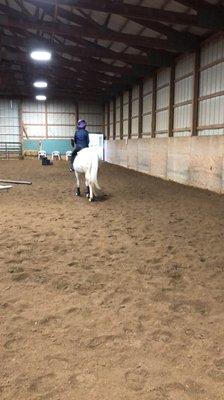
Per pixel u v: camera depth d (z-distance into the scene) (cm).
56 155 2433
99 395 192
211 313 284
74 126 2528
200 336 250
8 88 2200
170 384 201
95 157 758
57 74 1780
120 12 758
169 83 1247
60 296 312
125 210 686
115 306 294
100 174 1414
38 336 249
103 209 696
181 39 994
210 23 777
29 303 298
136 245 460
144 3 859
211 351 232
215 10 772
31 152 2488
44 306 294
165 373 211
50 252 431
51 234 512
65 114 2503
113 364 219
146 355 228
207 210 681
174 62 1209
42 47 1222
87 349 234
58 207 714
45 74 1836
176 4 830
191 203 758
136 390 196
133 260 404
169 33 982
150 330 258
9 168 1619
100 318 274
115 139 2166
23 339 245
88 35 948
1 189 930
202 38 994
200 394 193
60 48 1199
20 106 2439
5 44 1234
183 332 256
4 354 228
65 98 2461
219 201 776
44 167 1700
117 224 573
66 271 370
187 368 215
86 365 217
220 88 918
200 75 1028
